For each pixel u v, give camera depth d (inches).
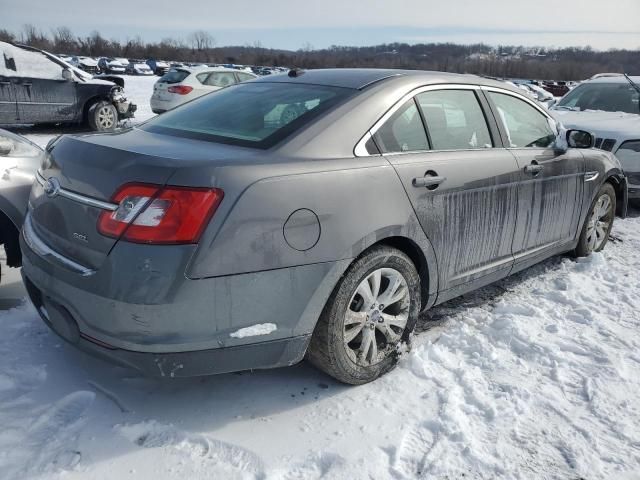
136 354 92.3
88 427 100.0
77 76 470.3
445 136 129.8
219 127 117.1
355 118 113.2
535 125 159.8
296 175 99.0
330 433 101.8
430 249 121.7
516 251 151.3
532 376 121.6
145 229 88.7
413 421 105.7
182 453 95.6
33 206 113.3
